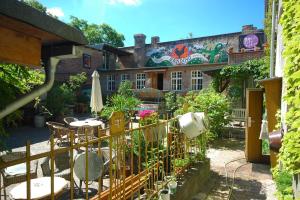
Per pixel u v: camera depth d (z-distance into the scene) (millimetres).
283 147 2637
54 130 8555
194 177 4902
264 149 7594
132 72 23438
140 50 27766
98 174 2816
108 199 3094
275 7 9133
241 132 10547
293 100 2195
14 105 1754
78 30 1786
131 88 21062
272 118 5867
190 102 10586
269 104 5891
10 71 1915
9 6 1270
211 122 9883
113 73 24234
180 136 4988
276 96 5824
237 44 22906
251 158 7168
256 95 7156
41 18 1470
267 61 12016
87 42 1869
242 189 5219
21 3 1345
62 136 8586
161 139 4453
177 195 4098
